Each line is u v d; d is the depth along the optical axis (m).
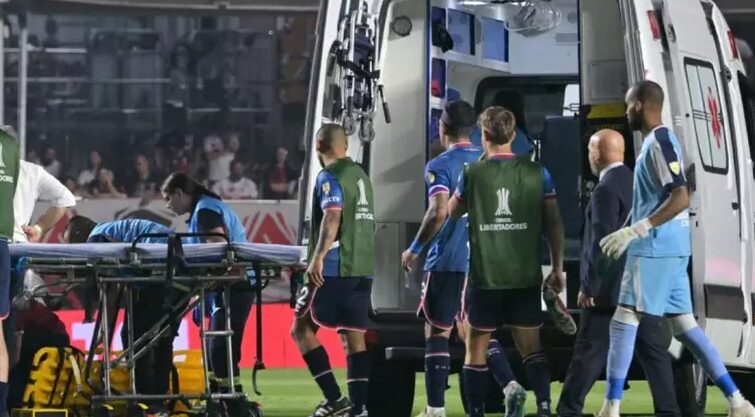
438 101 35.19
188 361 33.50
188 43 102.56
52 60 100.94
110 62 101.81
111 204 80.19
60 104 100.56
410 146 34.06
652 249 28.58
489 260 29.28
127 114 101.31
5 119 100.31
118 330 55.97
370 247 31.44
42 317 33.41
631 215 28.91
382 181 34.09
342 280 31.09
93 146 100.44
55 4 93.06
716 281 32.06
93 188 96.62
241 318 36.03
